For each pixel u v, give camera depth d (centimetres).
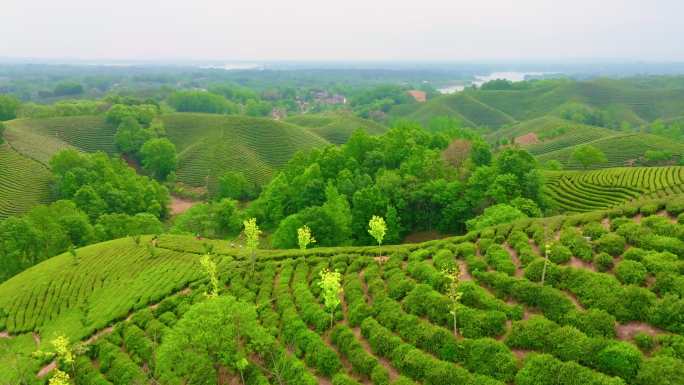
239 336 4194
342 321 4359
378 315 4147
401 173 8944
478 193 7744
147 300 5675
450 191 7956
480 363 3259
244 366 3706
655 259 3634
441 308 3869
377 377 3447
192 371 3900
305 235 5772
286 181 9794
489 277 4081
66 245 8794
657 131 19438
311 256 5984
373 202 7969
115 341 4884
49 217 9069
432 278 4359
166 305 5334
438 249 5069
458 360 3391
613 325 3197
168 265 6669
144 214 9962
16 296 6538
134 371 4241
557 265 3950
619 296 3369
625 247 4009
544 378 2967
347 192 8644
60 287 6588
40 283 6775
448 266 4469
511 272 4147
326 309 4550
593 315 3284
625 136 15988
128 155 16562
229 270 5984
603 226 4519
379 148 10069
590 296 3500
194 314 3766
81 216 9481
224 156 15525
